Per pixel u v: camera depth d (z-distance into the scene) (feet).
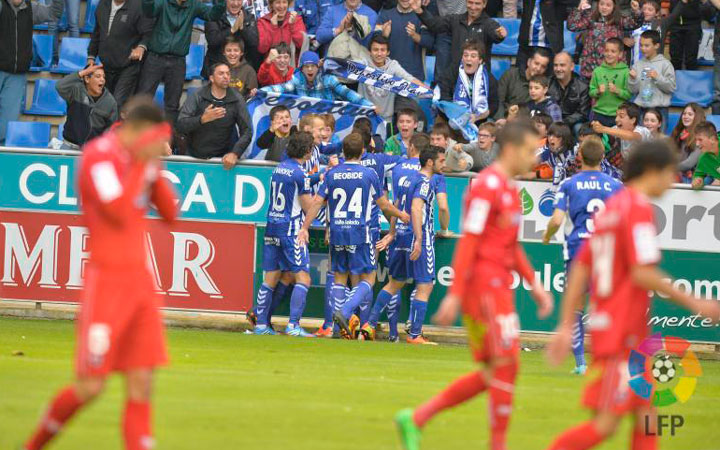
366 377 99.50
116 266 55.47
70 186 144.15
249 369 101.35
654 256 54.54
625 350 55.52
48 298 144.56
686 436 76.79
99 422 69.15
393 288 141.38
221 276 144.15
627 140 145.48
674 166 57.41
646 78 161.48
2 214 144.66
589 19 168.04
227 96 146.72
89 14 193.88
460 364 114.93
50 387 82.69
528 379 105.91
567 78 160.15
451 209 145.07
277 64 163.43
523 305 142.41
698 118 147.95
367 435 68.18
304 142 138.31
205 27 168.35
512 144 64.90
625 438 74.43
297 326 141.28
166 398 79.82
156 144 56.03
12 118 170.50
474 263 64.69
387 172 145.38
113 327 54.80
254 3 178.29
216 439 64.44
